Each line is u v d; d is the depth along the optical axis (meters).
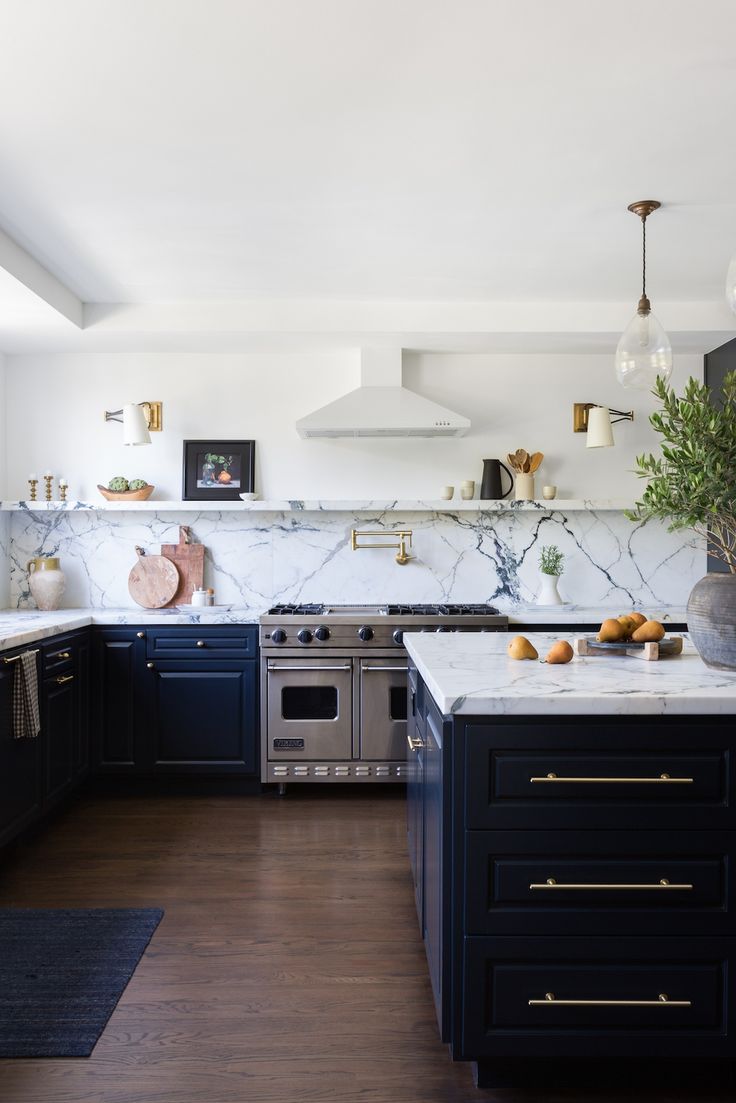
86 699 4.05
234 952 2.47
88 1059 1.94
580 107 2.22
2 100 2.16
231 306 4.07
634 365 2.64
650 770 1.79
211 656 4.12
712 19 1.84
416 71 2.04
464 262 3.47
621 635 2.43
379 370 4.46
